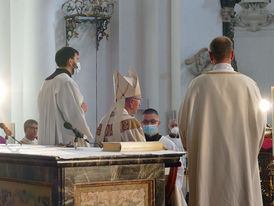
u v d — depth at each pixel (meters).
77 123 5.94
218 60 5.52
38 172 3.93
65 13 13.85
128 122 5.34
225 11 14.02
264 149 9.31
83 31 14.20
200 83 5.41
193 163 5.31
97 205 3.83
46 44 12.77
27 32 12.78
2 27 12.30
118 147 4.23
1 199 4.48
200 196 5.09
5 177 4.38
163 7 14.12
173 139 10.66
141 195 4.03
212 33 13.94
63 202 3.68
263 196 9.31
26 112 12.59
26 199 4.10
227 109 5.23
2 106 12.01
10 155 4.20
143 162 4.01
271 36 14.95
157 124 6.94
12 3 12.94
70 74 6.36
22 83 12.84
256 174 5.24
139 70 14.33
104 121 5.54
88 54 14.24
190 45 13.73
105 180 3.86
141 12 14.43
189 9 13.77
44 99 6.11
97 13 13.77
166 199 5.15
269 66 15.02
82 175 3.76
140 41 14.37
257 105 5.31
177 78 13.78
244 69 14.98
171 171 5.12
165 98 13.99
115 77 5.62
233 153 5.14
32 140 8.37
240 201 5.09
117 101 5.51
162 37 14.05
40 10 12.79
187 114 5.39
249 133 5.26
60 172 3.69
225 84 5.33
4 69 12.24
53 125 5.98
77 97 6.03
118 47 14.64
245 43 14.94
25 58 12.73
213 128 5.23
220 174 5.12
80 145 5.98
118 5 14.67
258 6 14.73
